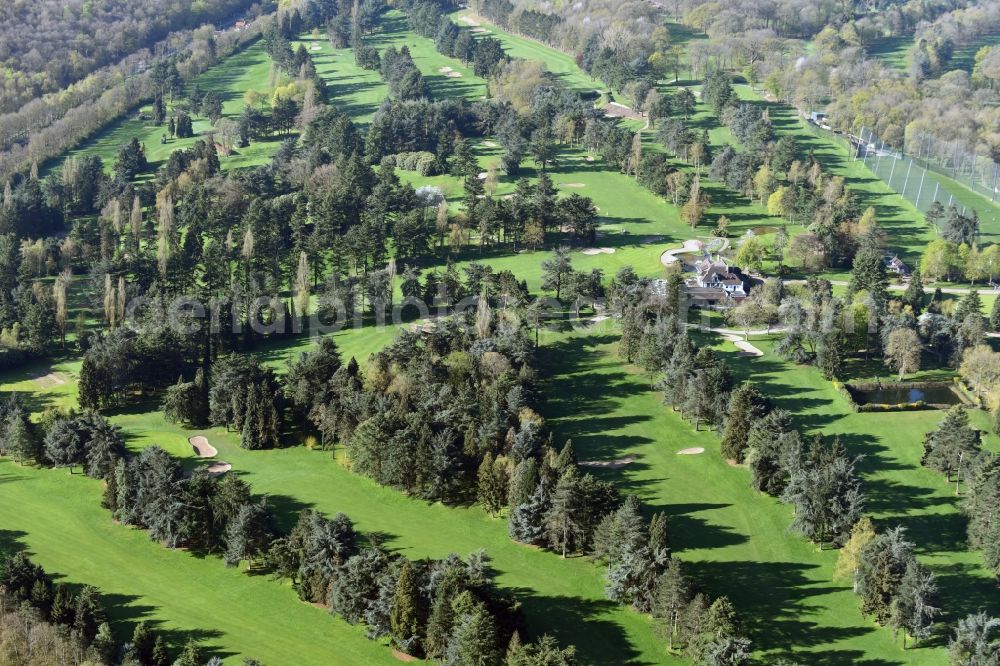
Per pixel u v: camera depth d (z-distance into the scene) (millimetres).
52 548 198875
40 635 163625
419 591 171250
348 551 184125
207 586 188750
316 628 177625
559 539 195500
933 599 175500
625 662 169375
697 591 176375
